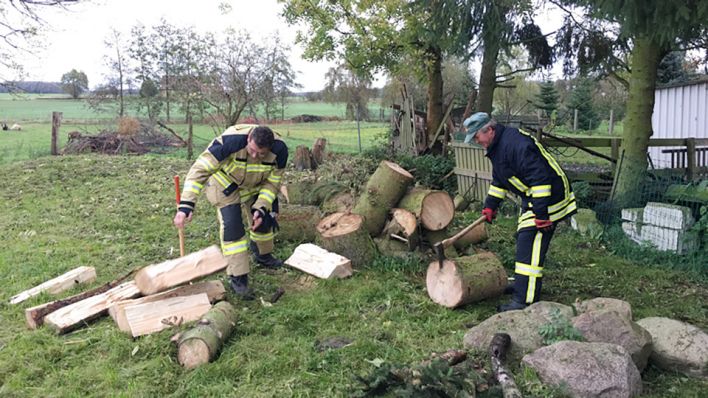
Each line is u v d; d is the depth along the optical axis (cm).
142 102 2255
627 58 1045
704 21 516
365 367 360
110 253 626
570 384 314
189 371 359
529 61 1069
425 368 311
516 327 386
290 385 339
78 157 1323
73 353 383
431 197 593
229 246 477
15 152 1505
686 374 349
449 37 873
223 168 474
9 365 363
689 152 852
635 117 736
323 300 475
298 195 736
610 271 570
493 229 723
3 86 1377
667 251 601
